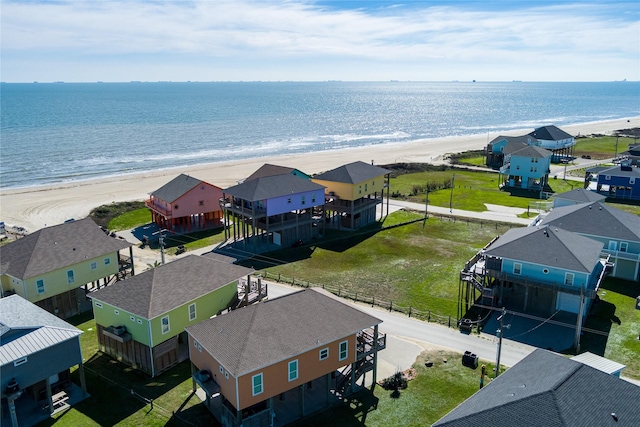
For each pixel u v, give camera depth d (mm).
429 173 119125
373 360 35688
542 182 101062
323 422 31703
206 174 114375
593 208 57250
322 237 70625
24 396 34219
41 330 32125
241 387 28609
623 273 54531
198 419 31922
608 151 150000
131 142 165750
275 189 64750
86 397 34250
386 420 31875
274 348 30406
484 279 48000
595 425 22453
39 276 43531
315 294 36062
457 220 79062
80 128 197500
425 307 48281
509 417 23625
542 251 45406
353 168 76250
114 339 38969
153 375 36906
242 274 43312
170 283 39312
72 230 49344
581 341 41250
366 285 53875
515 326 44062
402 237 71000
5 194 94000
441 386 35312
